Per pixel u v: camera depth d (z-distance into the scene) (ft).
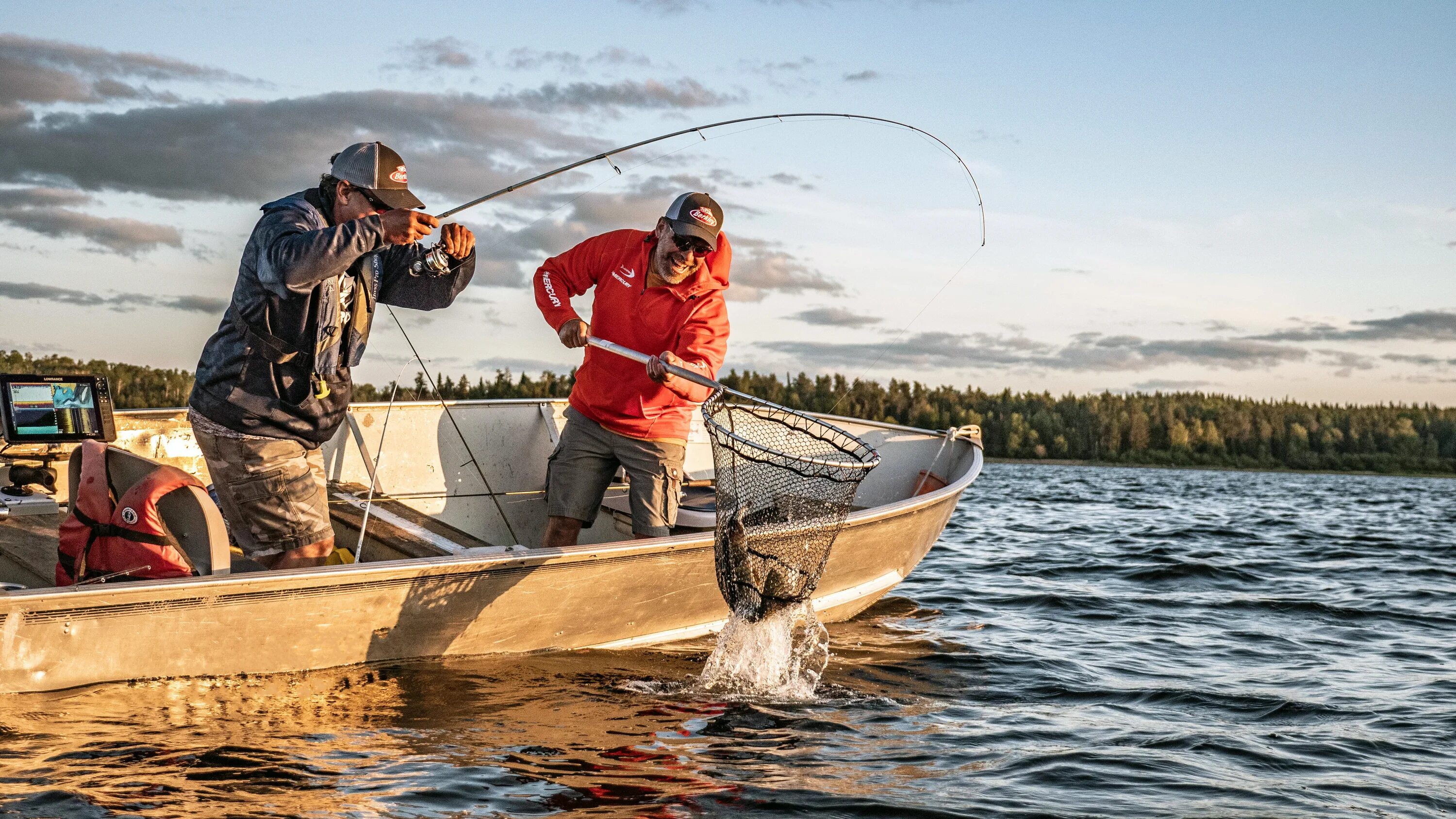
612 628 14.88
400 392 19.38
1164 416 368.27
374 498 18.02
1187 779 10.82
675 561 14.60
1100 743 12.01
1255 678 15.65
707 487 20.92
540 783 9.77
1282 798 10.36
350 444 18.92
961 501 63.21
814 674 14.79
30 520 13.80
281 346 11.06
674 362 13.03
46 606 10.35
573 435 14.87
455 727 11.20
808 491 13.20
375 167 11.02
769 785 10.07
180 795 8.91
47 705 10.71
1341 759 11.65
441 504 19.35
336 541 16.05
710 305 14.12
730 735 11.57
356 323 11.59
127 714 10.73
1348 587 26.12
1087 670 15.89
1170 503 69.15
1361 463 360.48
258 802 8.87
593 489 14.94
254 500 11.56
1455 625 20.84
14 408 14.43
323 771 9.68
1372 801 10.34
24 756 9.47
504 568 13.01
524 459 20.56
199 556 11.55
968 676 15.19
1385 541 40.52
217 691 11.65
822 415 23.90
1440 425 375.04
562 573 13.61
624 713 12.14
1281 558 32.76
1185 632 19.39
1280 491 104.12
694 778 10.14
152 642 11.15
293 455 11.70
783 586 13.35
